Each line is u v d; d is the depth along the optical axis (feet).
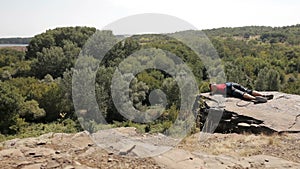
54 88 85.46
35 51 129.80
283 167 14.40
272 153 17.06
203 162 14.61
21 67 118.21
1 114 79.05
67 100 77.10
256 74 103.86
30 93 89.66
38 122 84.02
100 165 13.46
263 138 20.57
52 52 107.65
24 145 15.92
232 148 18.39
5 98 78.74
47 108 84.99
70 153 14.71
